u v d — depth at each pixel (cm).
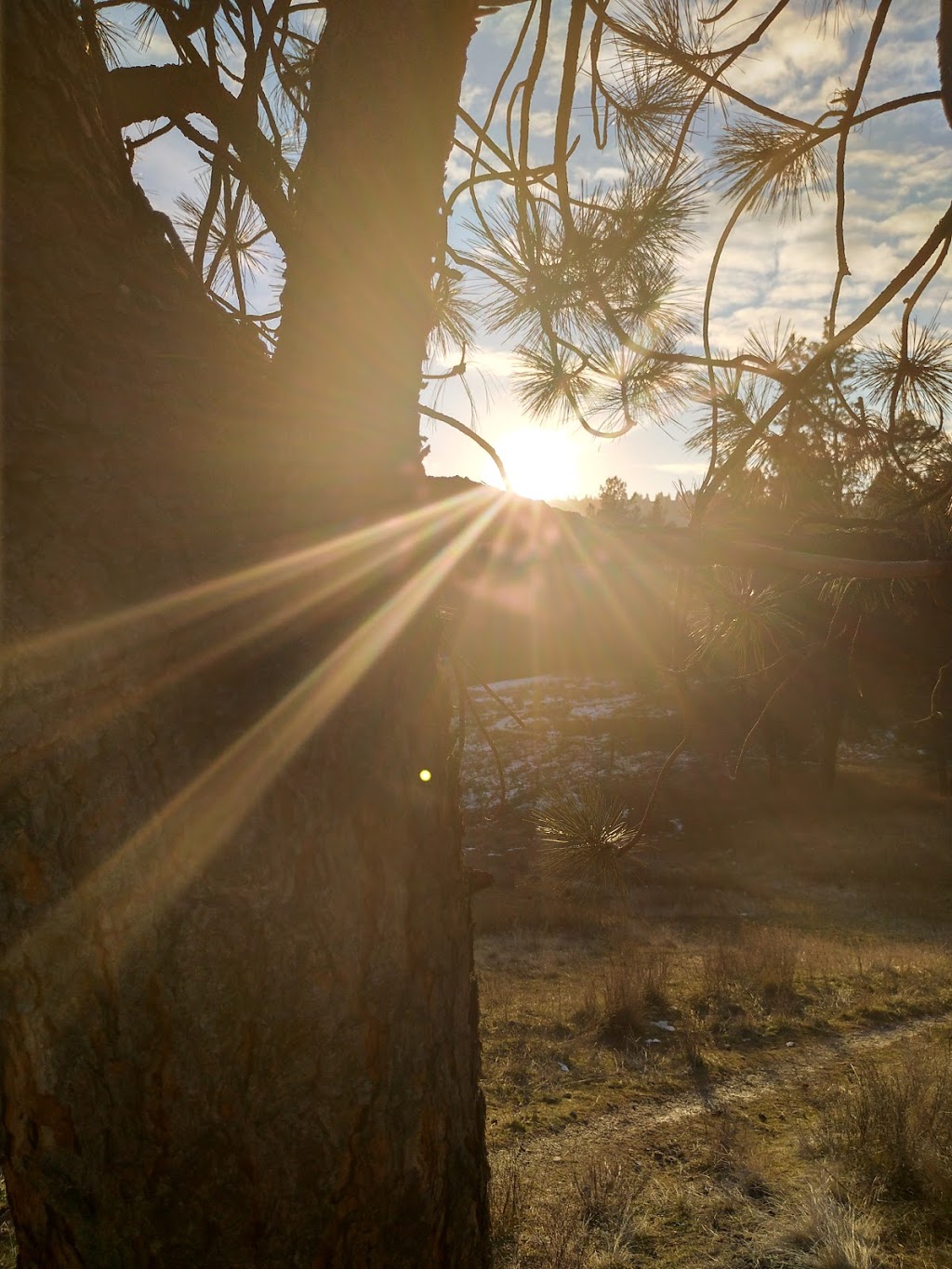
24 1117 125
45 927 122
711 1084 721
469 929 158
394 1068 137
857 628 237
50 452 123
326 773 134
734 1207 517
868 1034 849
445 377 235
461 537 145
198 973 124
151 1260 124
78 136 131
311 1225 129
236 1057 125
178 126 158
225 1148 125
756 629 226
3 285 122
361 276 146
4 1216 342
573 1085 718
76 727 123
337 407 144
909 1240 475
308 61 265
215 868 125
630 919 1419
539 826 229
